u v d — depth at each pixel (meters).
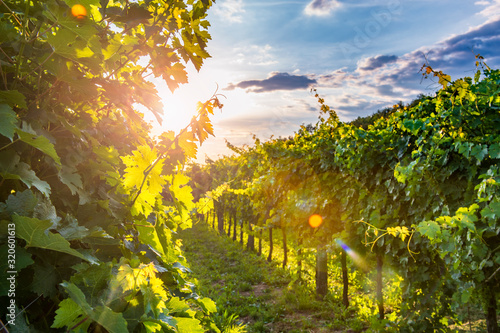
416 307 4.04
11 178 0.70
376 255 5.06
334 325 5.29
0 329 0.58
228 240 15.98
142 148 1.01
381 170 4.72
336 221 6.30
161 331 0.89
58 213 0.89
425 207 3.93
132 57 1.12
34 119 0.83
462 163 3.38
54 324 0.64
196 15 1.01
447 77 3.16
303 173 7.10
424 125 3.66
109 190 1.09
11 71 0.81
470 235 3.09
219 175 19.02
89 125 1.11
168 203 1.34
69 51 0.78
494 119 3.12
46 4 0.71
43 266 0.73
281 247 13.27
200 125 0.99
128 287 0.80
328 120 6.59
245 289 7.82
